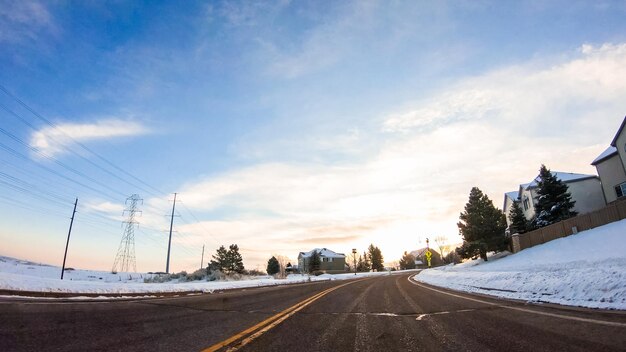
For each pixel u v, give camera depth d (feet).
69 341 15.65
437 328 21.63
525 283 44.19
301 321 24.88
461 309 30.71
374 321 25.00
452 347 16.39
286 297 46.21
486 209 138.00
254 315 27.53
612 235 75.66
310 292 56.75
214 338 18.07
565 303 29.76
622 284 29.50
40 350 13.96
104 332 18.03
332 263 358.02
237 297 44.91
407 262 440.04
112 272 177.88
